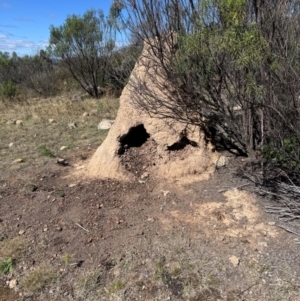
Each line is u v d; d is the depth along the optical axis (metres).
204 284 2.52
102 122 6.81
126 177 4.00
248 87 2.95
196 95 3.59
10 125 7.31
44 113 8.31
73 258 2.86
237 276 2.57
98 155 4.34
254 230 3.04
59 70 14.41
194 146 4.06
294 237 2.91
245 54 2.59
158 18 3.41
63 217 3.38
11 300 2.53
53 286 2.62
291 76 2.83
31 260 2.89
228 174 3.91
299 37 2.98
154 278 2.61
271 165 3.66
